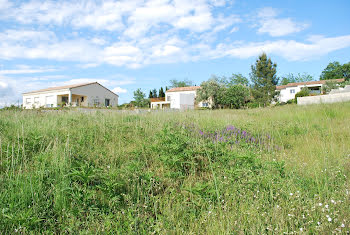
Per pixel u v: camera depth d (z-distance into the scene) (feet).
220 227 7.38
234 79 194.80
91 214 7.68
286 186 10.12
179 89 158.40
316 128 26.13
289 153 16.79
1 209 7.47
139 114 33.37
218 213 8.31
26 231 6.89
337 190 10.07
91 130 19.77
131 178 10.23
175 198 9.36
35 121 23.71
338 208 8.27
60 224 7.45
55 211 8.14
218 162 12.65
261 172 11.11
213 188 9.68
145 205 8.53
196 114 33.06
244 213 8.05
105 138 17.43
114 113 31.86
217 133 20.17
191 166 12.05
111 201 8.40
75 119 25.46
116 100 139.23
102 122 23.09
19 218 6.98
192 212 8.38
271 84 128.77
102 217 7.80
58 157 11.63
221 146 14.70
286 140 21.85
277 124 27.45
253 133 22.88
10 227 7.07
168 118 28.60
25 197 8.31
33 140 14.69
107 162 12.60
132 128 21.13
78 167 10.00
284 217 8.02
